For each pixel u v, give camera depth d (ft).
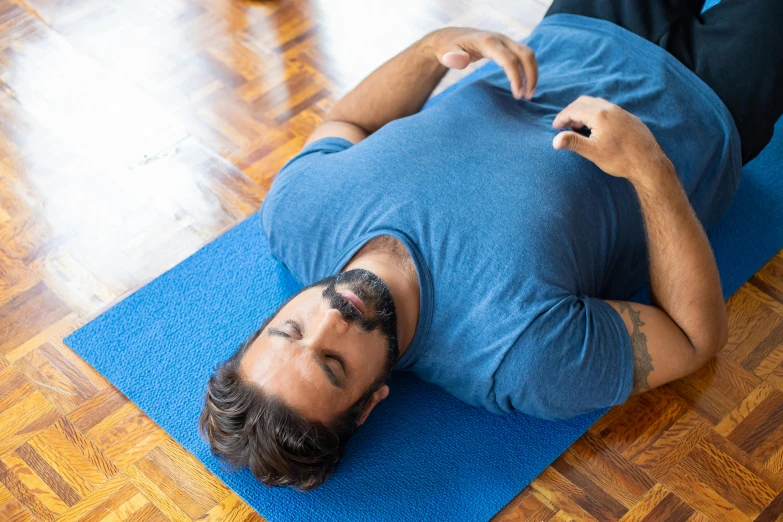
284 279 5.97
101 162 6.62
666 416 5.34
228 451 4.50
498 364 4.54
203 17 7.67
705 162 5.23
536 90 5.30
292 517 4.97
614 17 5.49
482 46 5.10
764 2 5.24
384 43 7.52
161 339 5.69
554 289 4.50
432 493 5.08
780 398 5.38
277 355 4.38
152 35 7.52
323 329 4.32
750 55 5.24
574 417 5.32
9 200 6.39
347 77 7.25
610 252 4.97
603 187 4.86
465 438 5.29
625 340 4.65
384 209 4.76
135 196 6.44
